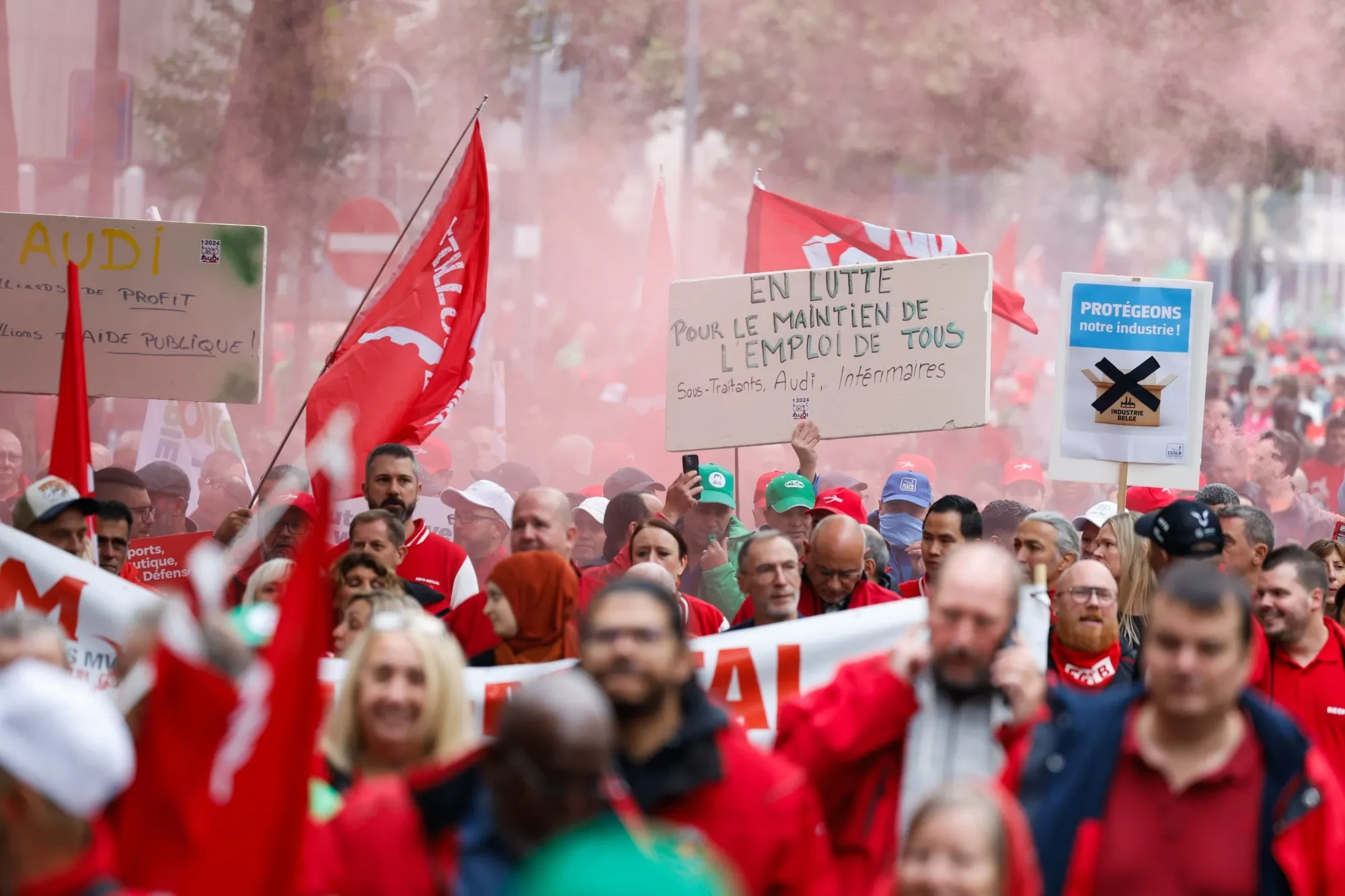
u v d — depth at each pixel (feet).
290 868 31.76
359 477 87.61
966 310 82.99
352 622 56.13
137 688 41.47
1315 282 415.23
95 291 86.89
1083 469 83.97
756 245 111.65
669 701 38.34
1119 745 39.27
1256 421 247.91
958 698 42.39
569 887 22.80
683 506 85.40
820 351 85.35
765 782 38.47
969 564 42.06
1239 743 38.75
